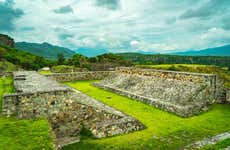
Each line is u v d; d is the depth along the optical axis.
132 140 8.49
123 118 9.65
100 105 10.44
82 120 9.69
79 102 9.72
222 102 14.12
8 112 8.59
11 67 37.81
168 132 9.29
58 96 9.38
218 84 13.97
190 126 10.01
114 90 18.02
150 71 17.58
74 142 8.42
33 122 7.44
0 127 6.91
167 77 15.84
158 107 13.06
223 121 10.68
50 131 6.62
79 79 25.36
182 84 14.24
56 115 9.33
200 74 13.63
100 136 8.76
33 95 8.95
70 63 42.09
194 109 11.88
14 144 5.66
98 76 26.69
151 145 8.05
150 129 9.64
